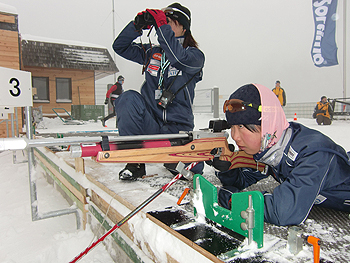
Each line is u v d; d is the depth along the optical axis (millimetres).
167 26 1645
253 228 850
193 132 1464
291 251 830
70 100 13180
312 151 1038
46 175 3703
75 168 2148
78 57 13133
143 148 1293
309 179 989
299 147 1081
